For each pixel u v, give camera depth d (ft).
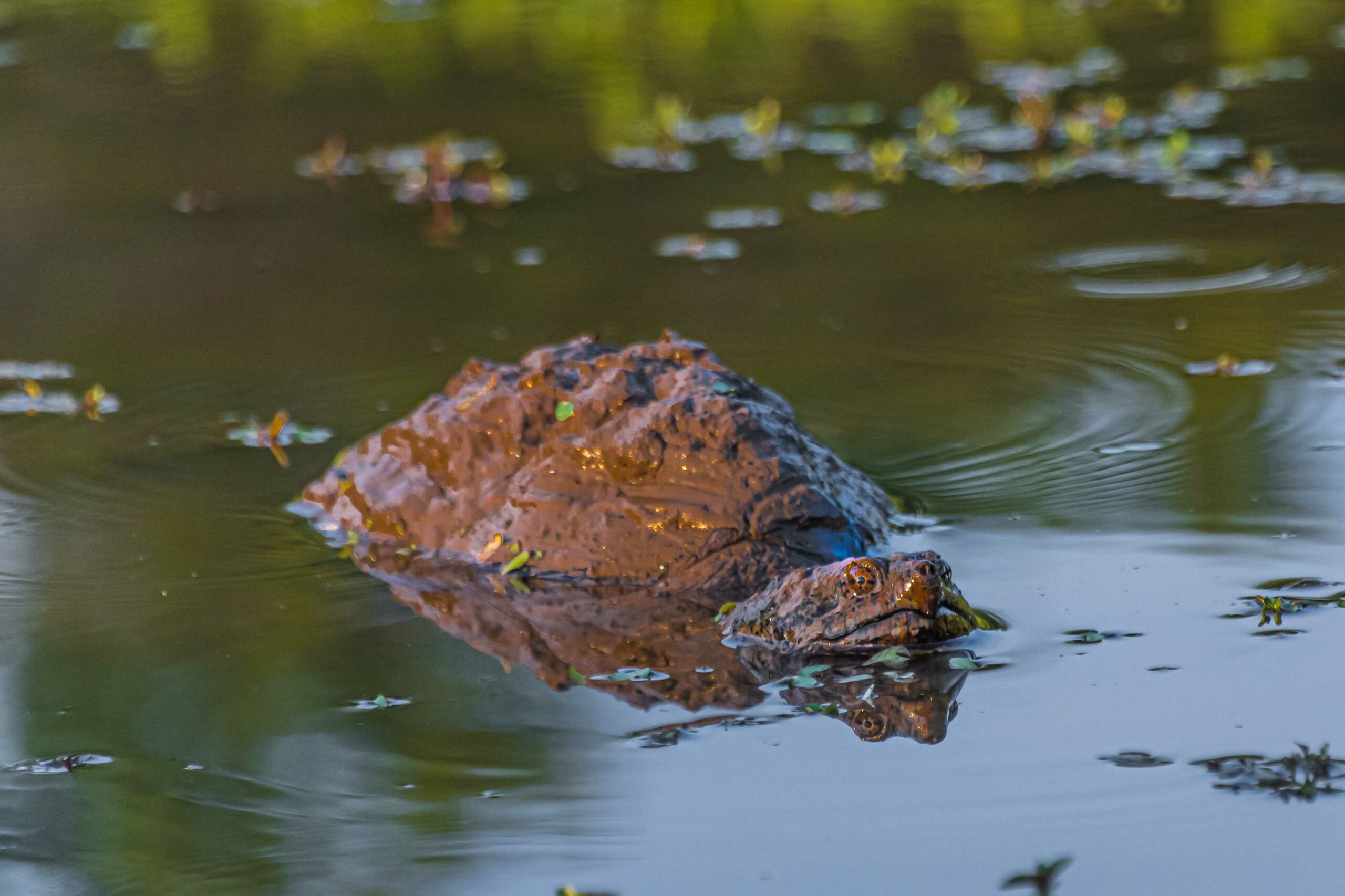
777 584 30.94
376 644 30.30
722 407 34.76
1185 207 60.80
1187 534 33.30
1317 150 66.95
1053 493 36.37
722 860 21.95
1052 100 77.41
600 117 78.28
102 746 26.02
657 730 26.27
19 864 22.44
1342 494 34.88
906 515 35.60
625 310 51.75
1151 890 20.59
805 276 54.70
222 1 107.55
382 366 47.42
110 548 35.40
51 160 73.26
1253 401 41.45
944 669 27.94
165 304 54.54
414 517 35.83
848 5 102.22
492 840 22.76
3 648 30.09
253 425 43.27
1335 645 27.68
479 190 66.80
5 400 45.88
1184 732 24.90
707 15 100.73
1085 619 29.58
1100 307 50.14
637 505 34.04
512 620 31.45
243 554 35.14
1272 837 21.70
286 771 25.04
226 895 21.58
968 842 22.06
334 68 89.51
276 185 68.69
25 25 100.07
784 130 75.10
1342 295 49.80
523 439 36.06
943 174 67.62
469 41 95.61
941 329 48.85
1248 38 88.43
